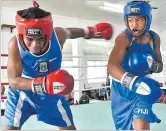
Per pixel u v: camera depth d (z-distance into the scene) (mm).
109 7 5484
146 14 1312
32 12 1163
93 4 5227
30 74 1412
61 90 1036
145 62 1390
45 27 1151
